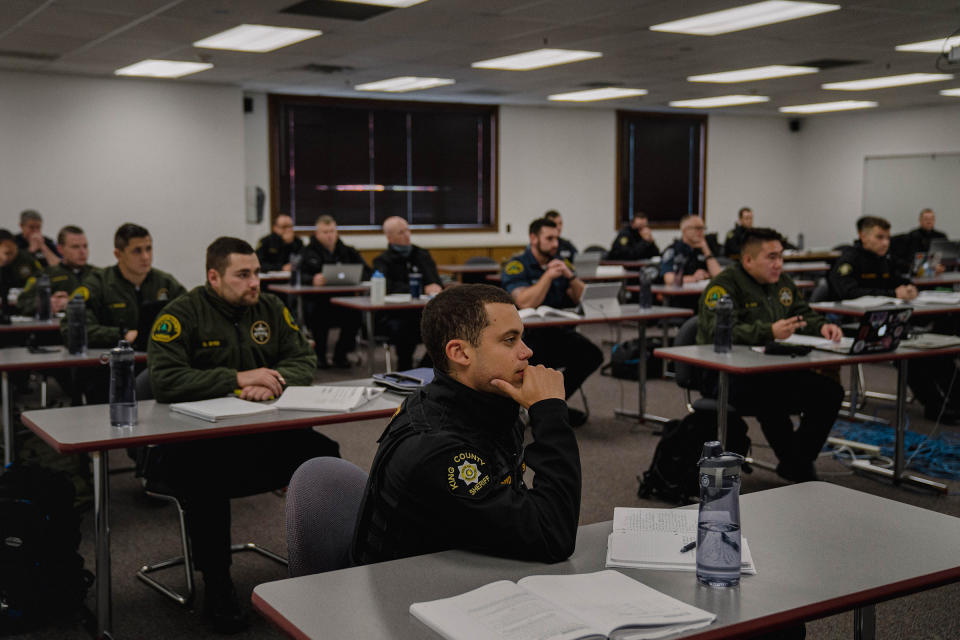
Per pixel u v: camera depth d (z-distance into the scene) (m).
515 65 8.40
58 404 5.44
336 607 1.24
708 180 13.59
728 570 1.30
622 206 12.95
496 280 8.68
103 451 2.42
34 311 4.91
